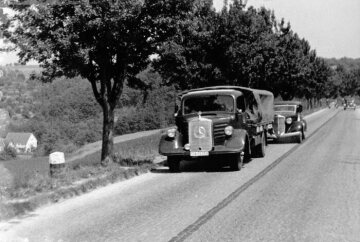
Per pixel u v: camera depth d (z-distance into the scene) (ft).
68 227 21.71
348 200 26.58
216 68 75.77
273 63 100.83
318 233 19.60
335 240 18.51
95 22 36.58
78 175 36.73
